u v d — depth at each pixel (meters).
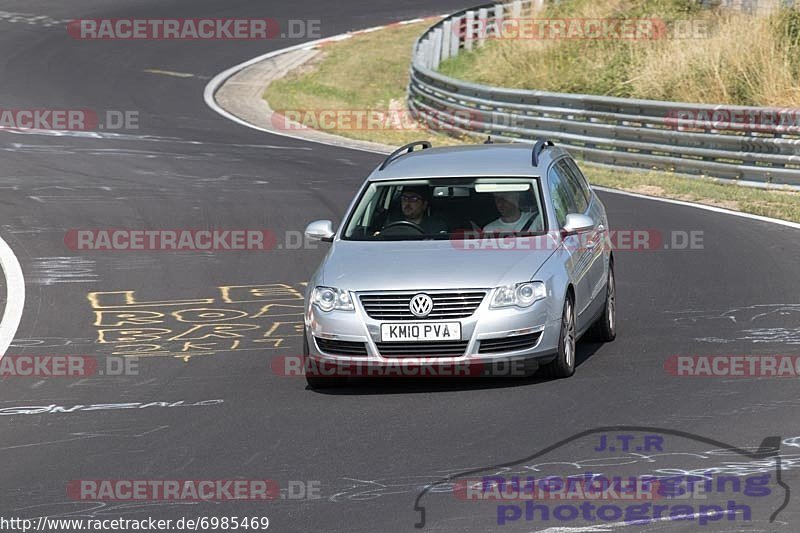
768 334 38.69
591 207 40.78
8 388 36.31
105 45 141.88
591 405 31.27
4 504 25.42
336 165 82.75
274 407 32.78
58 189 73.00
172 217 65.38
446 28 130.25
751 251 53.53
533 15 129.00
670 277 49.16
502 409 31.31
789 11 98.25
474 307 33.19
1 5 163.62
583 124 85.25
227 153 87.69
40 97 113.12
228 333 42.88
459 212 36.69
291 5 170.88
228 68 134.38
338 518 23.58
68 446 29.83
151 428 31.19
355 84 131.25
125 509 24.75
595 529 22.27
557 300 33.91
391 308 33.38
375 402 32.81
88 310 47.06
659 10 115.38
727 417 29.56
